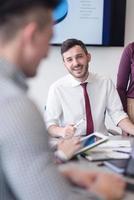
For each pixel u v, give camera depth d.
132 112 2.43
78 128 2.16
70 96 2.24
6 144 0.68
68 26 2.86
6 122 0.68
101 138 1.53
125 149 1.45
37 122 0.70
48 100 2.27
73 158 1.32
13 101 0.69
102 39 2.90
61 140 1.48
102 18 2.88
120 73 2.49
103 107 2.25
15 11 0.70
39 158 0.69
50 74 2.93
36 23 0.72
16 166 0.68
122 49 2.97
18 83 0.74
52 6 0.75
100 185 0.87
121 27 2.90
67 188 0.72
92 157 1.31
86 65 2.20
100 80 2.29
